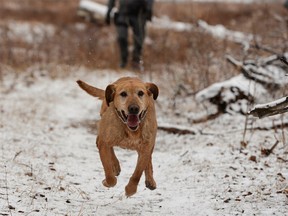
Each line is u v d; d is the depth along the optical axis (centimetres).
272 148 989
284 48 1446
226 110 1279
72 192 821
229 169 927
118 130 764
